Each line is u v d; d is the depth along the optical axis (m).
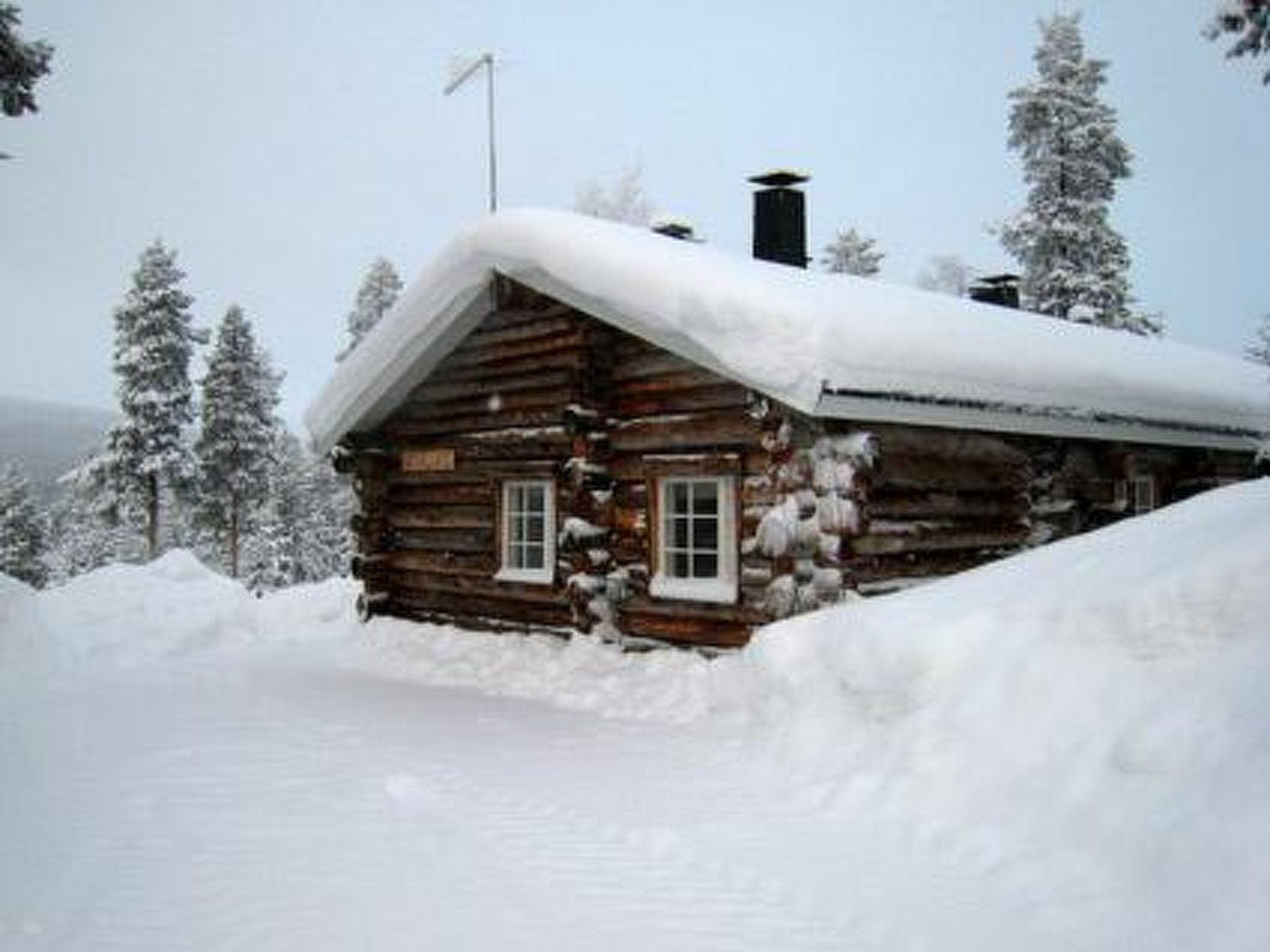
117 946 4.44
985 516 10.66
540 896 5.00
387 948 4.44
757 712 7.65
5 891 5.05
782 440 9.00
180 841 5.77
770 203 13.11
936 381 9.34
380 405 13.34
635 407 10.77
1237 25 10.48
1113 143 26.58
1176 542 6.72
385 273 37.81
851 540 8.88
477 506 12.66
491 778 7.03
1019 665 6.13
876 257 35.03
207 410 38.06
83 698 10.30
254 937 4.54
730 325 8.78
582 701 9.79
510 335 12.10
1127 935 4.29
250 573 41.50
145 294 36.19
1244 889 4.20
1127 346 14.20
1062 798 5.30
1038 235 26.33
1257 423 13.91
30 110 14.73
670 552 10.58
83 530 56.81
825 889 5.03
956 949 4.39
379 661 12.50
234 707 9.82
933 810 5.71
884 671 6.73
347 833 5.92
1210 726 5.07
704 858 5.45
